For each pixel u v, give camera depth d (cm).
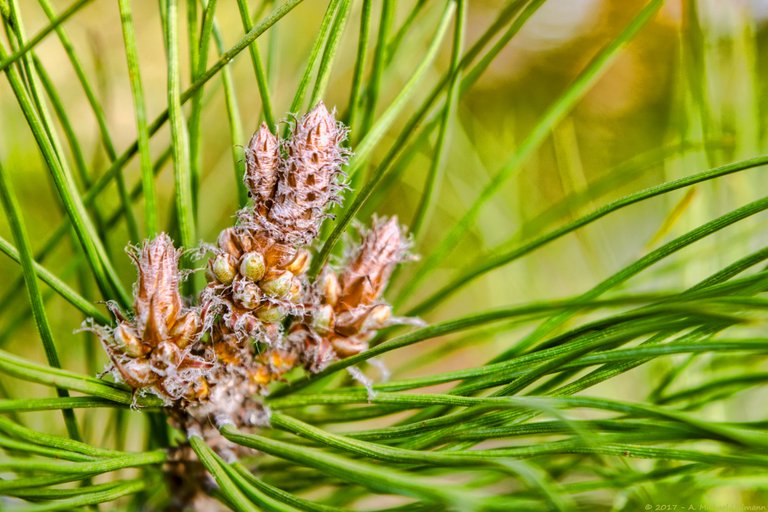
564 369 25
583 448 24
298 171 25
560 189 40
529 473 22
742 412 30
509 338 37
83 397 25
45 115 26
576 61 40
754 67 31
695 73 30
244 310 26
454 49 27
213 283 26
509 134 38
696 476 26
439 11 31
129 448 33
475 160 37
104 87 31
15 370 24
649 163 31
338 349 26
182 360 25
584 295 26
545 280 39
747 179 31
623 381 33
